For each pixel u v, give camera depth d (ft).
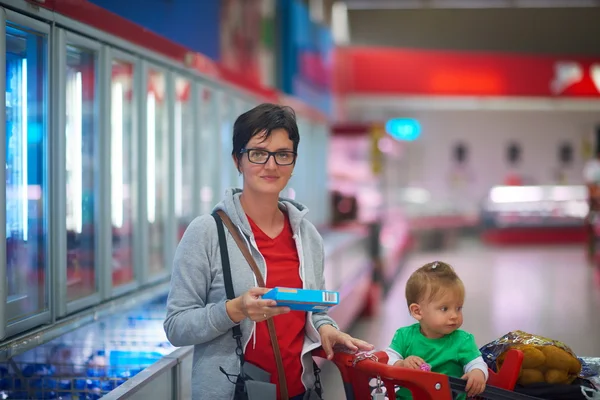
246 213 7.38
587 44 72.02
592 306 28.78
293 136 7.19
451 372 8.26
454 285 8.21
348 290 22.76
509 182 74.18
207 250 7.11
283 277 7.25
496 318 26.30
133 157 14.01
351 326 25.45
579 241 56.75
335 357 7.53
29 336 10.02
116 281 13.41
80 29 11.40
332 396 16.70
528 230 56.18
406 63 59.72
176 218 15.87
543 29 71.36
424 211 55.42
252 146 7.08
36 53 10.42
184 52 16.20
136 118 13.98
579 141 75.46
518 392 7.85
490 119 75.31
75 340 10.21
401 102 66.23
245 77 21.44
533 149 75.61
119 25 12.89
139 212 14.14
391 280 36.73
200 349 7.14
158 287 14.73
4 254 9.31
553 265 43.19
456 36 71.61
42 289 10.58
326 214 34.53
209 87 18.24
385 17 70.33
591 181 47.37
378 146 40.34
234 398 6.89
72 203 11.68
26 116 10.21
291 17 30.50
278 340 7.17
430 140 75.20
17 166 9.99
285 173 7.19
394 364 8.15
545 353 8.04
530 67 61.21
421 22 70.59
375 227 32.30
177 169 16.16
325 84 40.47
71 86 11.66
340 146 41.78
